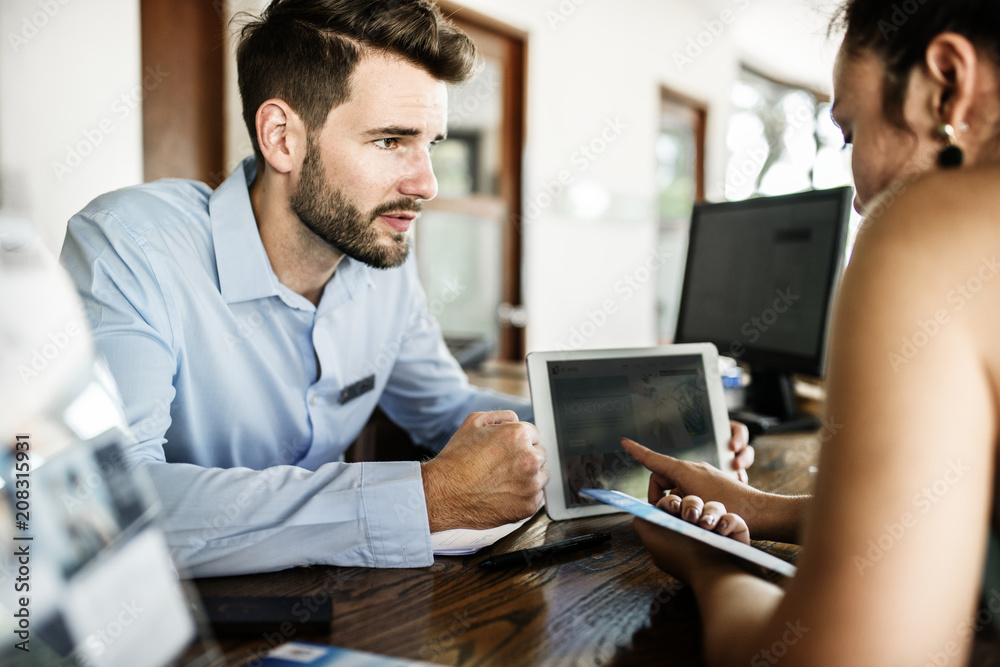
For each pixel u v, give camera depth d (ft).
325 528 2.61
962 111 1.76
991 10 1.70
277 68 3.52
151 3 7.96
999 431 1.61
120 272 3.35
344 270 4.20
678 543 2.39
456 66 3.55
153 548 1.72
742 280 5.91
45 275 1.66
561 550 2.83
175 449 3.98
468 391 5.05
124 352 3.21
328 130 3.52
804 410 6.07
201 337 3.77
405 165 3.60
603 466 3.45
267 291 3.87
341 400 4.44
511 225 14.71
